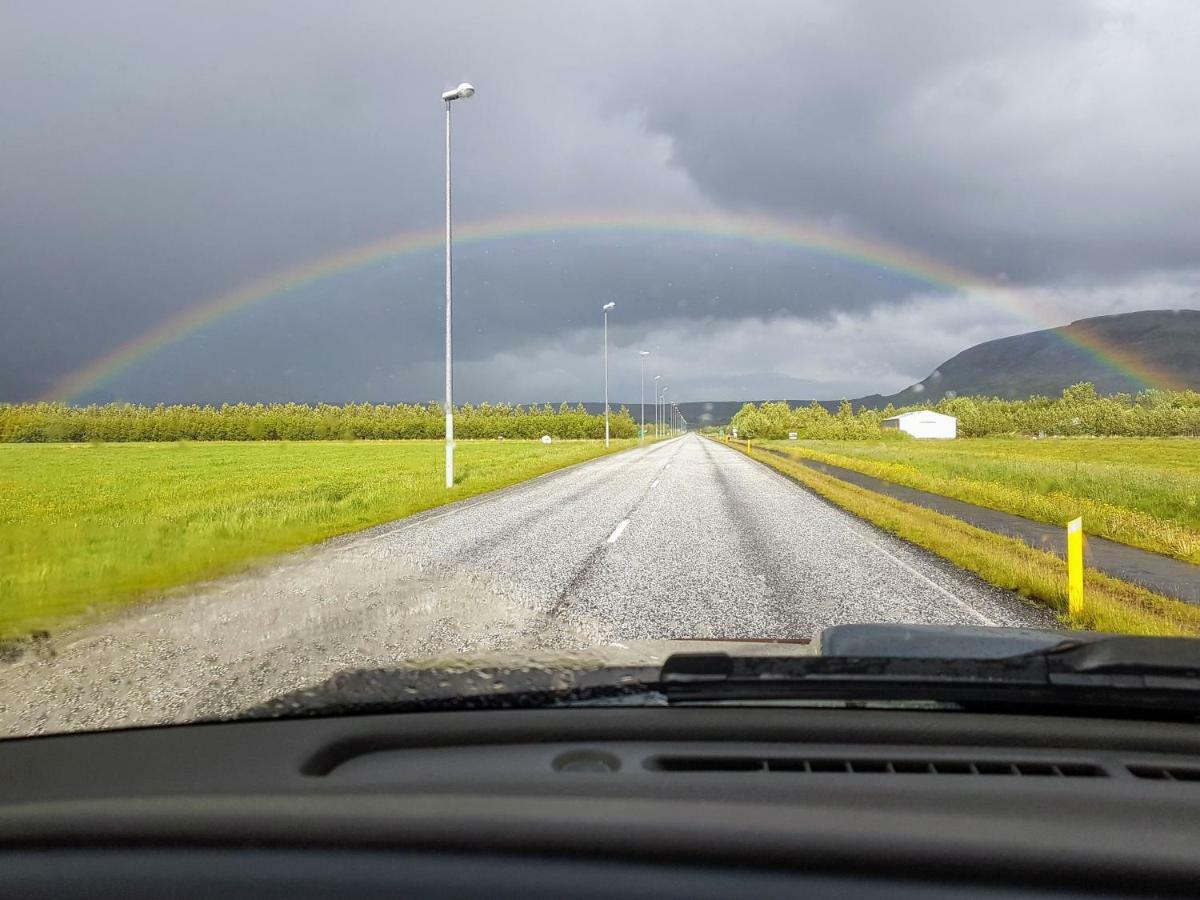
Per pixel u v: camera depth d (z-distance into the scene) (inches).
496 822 73.5
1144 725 101.6
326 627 269.9
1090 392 6077.8
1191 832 74.4
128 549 474.0
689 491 881.5
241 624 278.5
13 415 3966.5
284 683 201.6
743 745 94.3
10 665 224.4
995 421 5452.8
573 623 269.7
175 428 4313.5
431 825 74.3
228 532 547.5
